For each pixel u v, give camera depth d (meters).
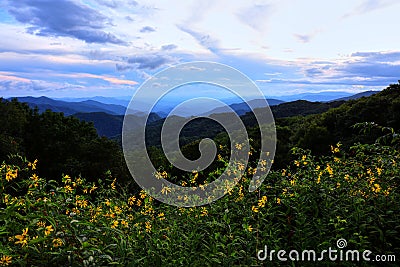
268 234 3.45
